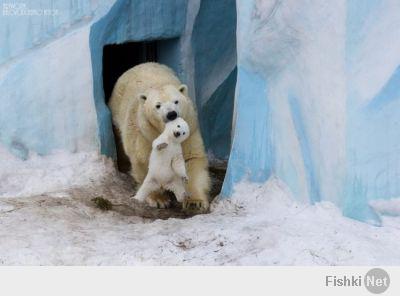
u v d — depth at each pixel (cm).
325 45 1009
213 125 1581
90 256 961
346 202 972
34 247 990
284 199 1088
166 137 1109
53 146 1383
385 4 924
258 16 1123
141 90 1368
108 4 1407
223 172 1493
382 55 929
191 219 1111
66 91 1380
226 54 1557
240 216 1098
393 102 919
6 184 1323
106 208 1213
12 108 1352
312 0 1027
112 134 1439
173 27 1519
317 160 1027
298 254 895
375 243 901
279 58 1112
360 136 952
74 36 1379
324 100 1009
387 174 929
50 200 1214
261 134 1147
